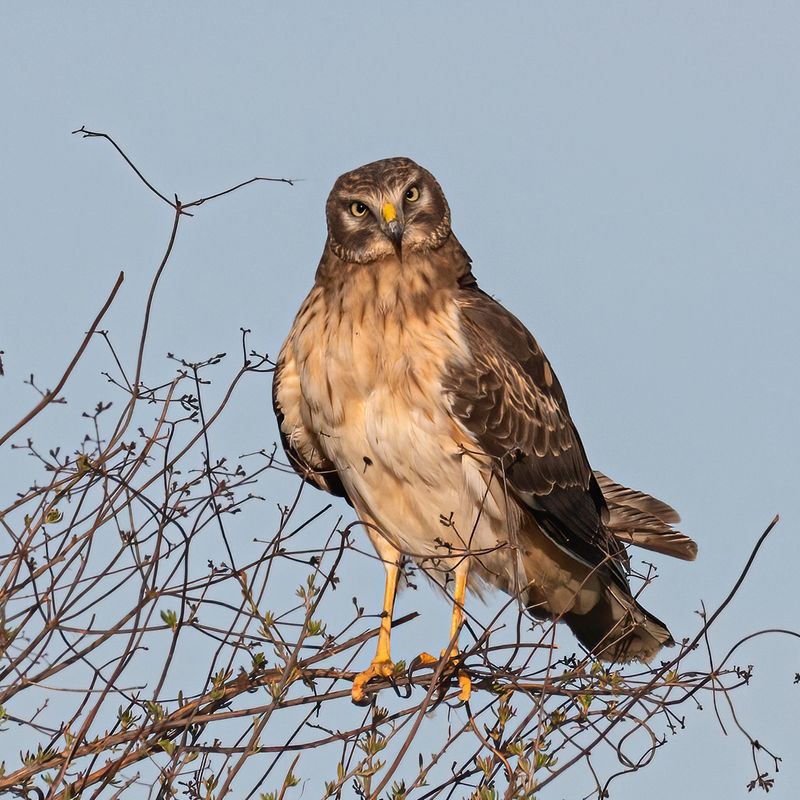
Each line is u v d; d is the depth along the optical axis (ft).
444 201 38.88
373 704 26.17
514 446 37.86
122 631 24.21
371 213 37.01
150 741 25.08
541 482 39.06
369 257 37.19
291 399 38.81
